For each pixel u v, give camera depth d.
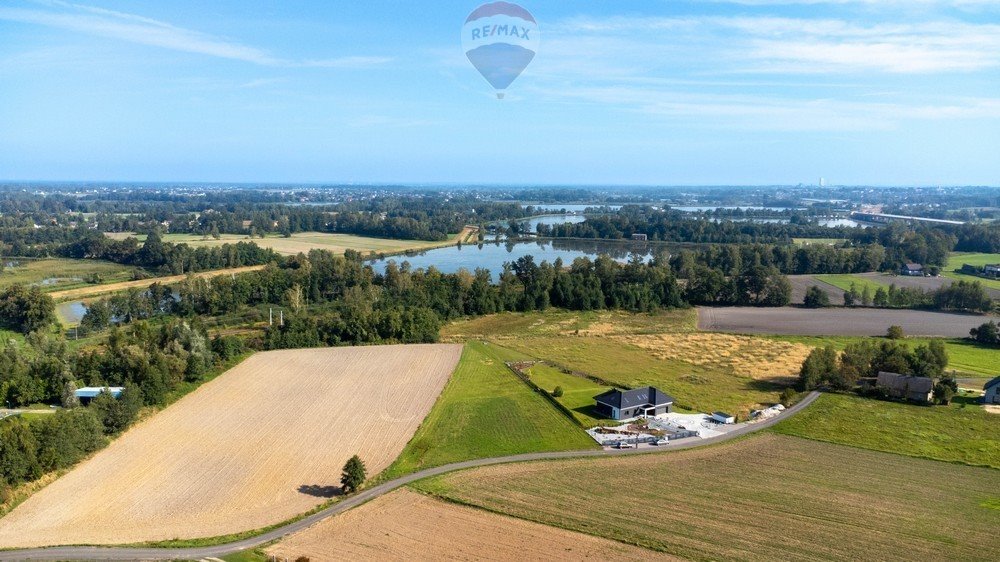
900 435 81.25
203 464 71.12
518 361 116.81
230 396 94.56
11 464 62.91
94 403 78.38
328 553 53.03
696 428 83.25
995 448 77.06
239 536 56.22
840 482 67.25
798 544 54.31
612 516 59.06
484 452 75.00
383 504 61.84
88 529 57.41
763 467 71.19
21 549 53.91
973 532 56.81
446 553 52.75
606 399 88.75
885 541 55.00
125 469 69.69
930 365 100.00
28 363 97.31
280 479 67.69
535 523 57.78
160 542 55.19
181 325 116.50
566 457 73.69
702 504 61.75
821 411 90.38
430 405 91.38
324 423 84.00
